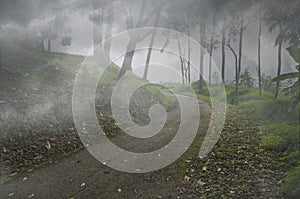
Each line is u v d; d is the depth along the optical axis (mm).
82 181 3750
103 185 3635
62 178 3836
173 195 3367
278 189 3186
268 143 4922
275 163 4055
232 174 3881
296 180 3059
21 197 3346
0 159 4184
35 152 4582
